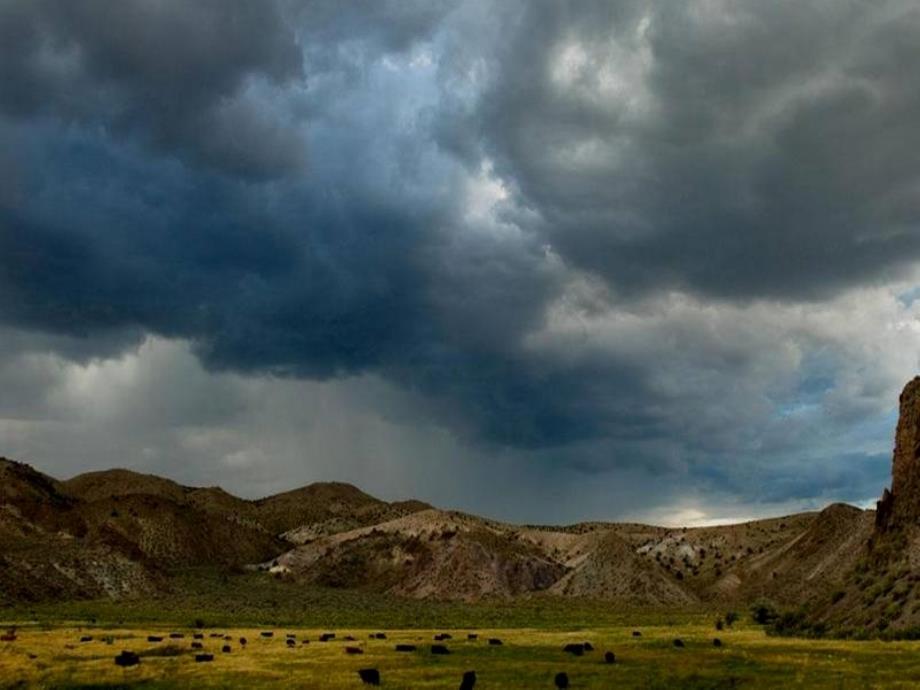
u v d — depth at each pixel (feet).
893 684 156.46
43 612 483.10
